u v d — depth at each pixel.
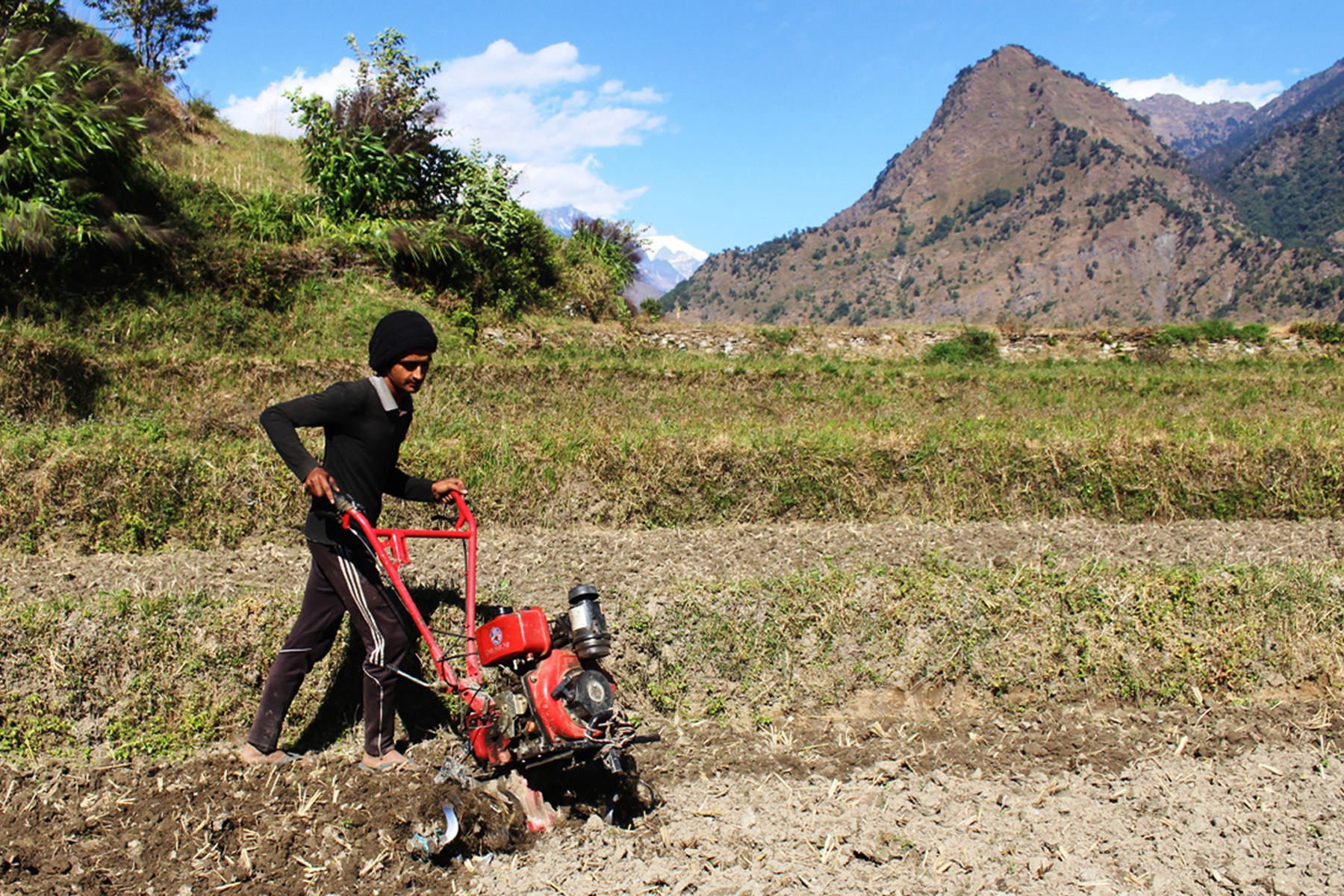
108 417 10.98
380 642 4.50
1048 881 3.99
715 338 21.73
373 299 16.28
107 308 13.74
